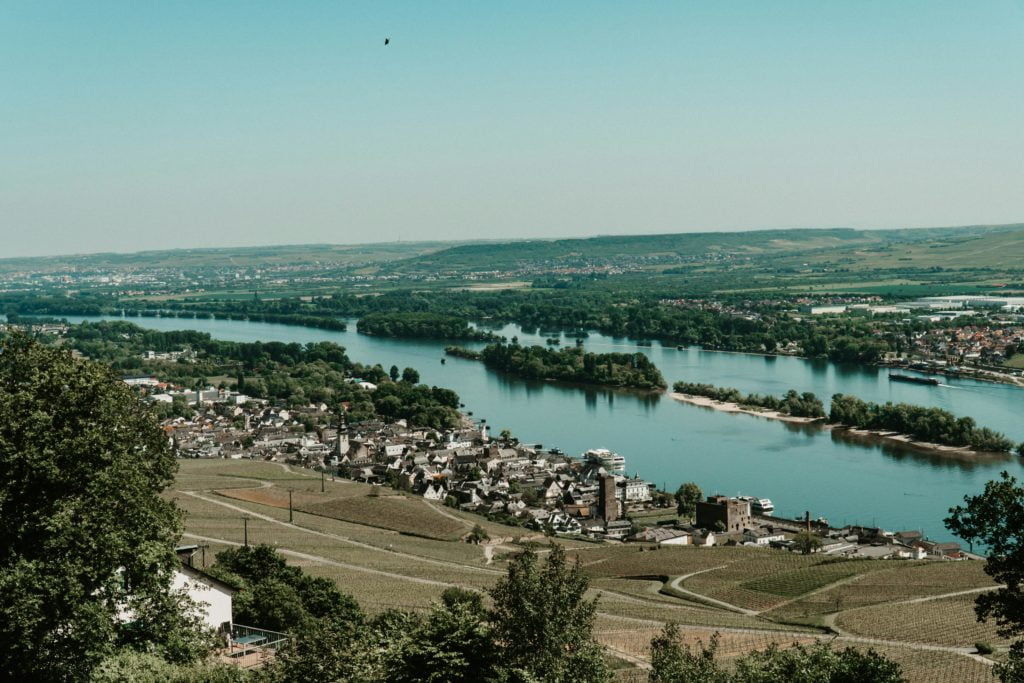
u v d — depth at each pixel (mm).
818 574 198750
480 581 174375
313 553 194000
